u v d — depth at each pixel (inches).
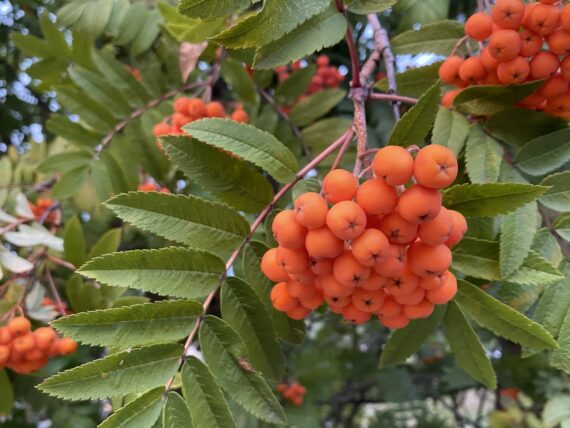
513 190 5.3
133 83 10.2
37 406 10.9
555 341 5.7
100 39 12.6
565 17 5.6
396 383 17.7
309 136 10.3
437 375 19.2
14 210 11.5
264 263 5.5
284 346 16.7
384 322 6.0
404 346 6.9
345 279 4.9
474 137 6.7
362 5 5.4
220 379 5.6
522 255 5.8
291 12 4.4
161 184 10.3
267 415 5.7
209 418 5.4
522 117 6.6
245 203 6.2
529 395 15.6
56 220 11.0
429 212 4.5
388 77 8.0
